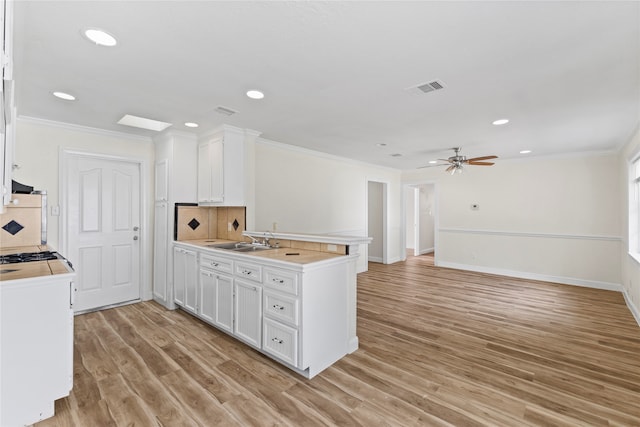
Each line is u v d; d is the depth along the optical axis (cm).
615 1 146
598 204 495
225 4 150
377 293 459
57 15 156
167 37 178
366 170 643
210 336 301
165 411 189
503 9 153
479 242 621
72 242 356
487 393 209
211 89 253
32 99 272
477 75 227
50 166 338
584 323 337
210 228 421
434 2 148
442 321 343
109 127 363
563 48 189
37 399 175
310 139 428
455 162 490
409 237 995
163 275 392
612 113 307
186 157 396
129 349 271
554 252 535
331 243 280
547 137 404
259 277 258
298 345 227
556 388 215
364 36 178
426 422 181
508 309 385
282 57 202
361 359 257
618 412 190
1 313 164
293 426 177
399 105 289
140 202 409
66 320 183
